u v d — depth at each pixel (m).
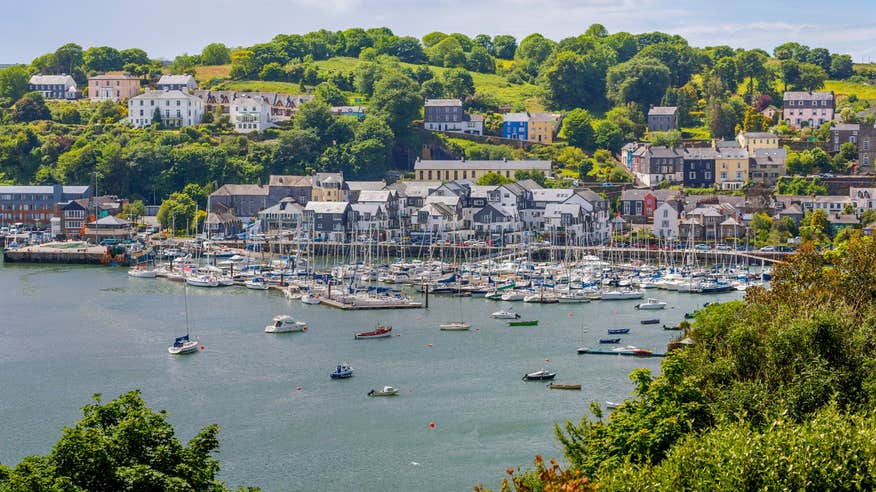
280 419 188.62
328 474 163.62
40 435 180.50
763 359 147.00
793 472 103.50
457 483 159.12
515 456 169.50
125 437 104.94
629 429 126.50
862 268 195.62
